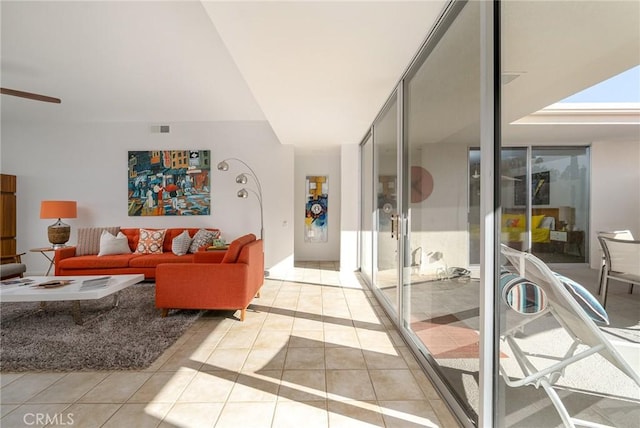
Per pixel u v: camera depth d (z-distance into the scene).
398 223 2.98
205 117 5.71
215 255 4.23
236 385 2.09
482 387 1.50
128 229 5.56
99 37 3.35
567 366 1.25
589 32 1.20
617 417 1.07
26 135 5.79
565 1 1.29
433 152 2.21
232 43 2.39
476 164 1.61
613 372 1.07
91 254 5.17
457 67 1.86
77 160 5.80
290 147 5.92
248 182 5.92
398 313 2.99
